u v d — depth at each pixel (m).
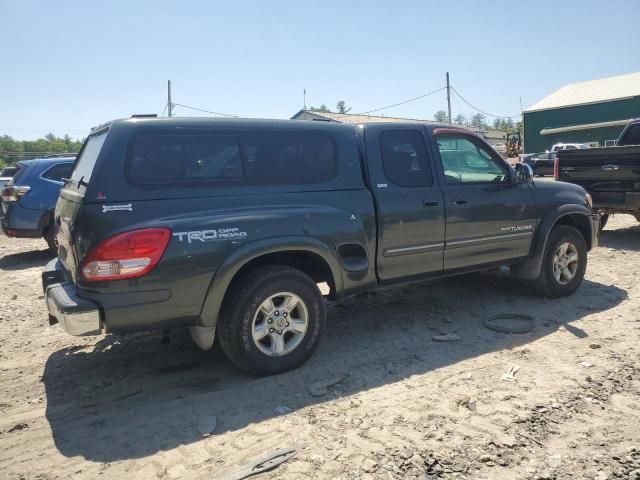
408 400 3.66
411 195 4.69
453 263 5.08
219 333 3.93
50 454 3.14
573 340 4.70
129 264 3.42
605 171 8.82
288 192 4.11
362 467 2.91
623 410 3.47
